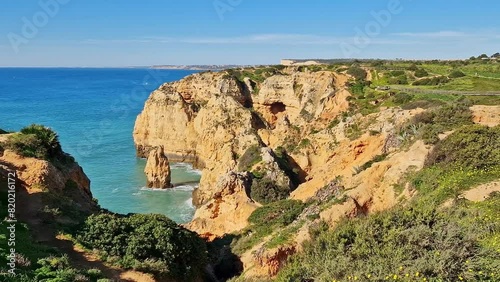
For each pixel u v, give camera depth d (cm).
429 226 1658
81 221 2592
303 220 2895
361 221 1856
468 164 2630
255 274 2569
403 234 1557
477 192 2294
